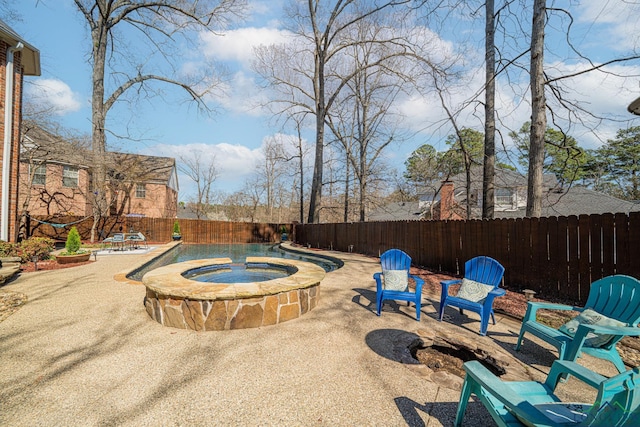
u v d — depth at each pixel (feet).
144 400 8.06
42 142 48.21
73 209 62.90
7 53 30.50
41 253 31.50
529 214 23.21
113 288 20.07
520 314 15.56
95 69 51.70
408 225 33.45
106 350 11.02
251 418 7.41
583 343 9.35
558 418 5.40
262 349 11.28
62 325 13.41
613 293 10.36
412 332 13.12
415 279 15.75
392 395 8.47
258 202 130.21
